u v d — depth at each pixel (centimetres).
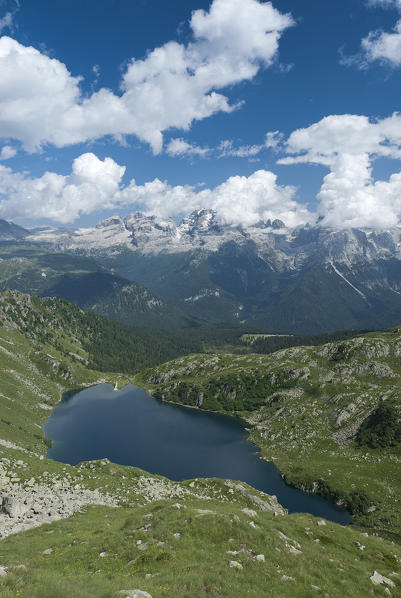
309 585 2933
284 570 3145
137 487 8400
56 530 4766
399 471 11856
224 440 16638
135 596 2136
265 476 13125
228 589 2573
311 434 15612
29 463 8100
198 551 3278
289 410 18100
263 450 15488
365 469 12412
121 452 14738
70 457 13812
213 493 9362
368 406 15938
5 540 4412
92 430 17200
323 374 19988
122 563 3183
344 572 3362
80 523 5162
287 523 5059
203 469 13488
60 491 7050
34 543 4169
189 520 3997
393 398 15488
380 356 19450
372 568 3841
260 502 9344
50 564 3300
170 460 14188
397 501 10494
